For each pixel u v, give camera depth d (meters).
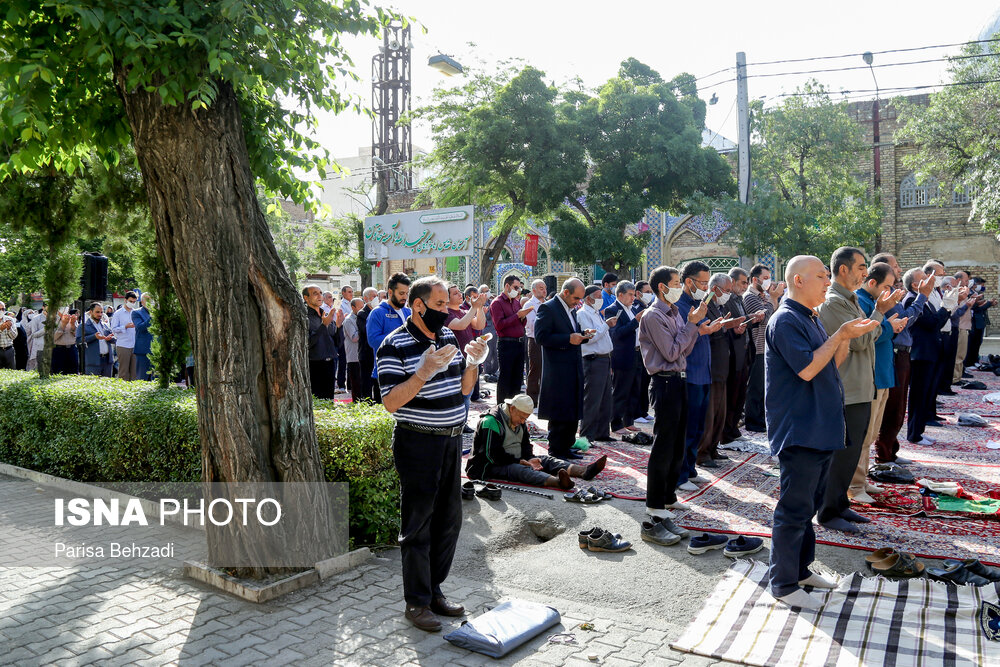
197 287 4.36
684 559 4.73
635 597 4.21
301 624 3.90
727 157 25.56
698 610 4.01
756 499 5.95
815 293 3.96
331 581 4.49
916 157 23.14
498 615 3.84
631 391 9.20
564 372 7.27
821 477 4.08
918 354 7.81
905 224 25.78
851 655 3.36
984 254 24.95
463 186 24.45
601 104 22.22
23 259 23.55
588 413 8.20
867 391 5.05
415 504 3.81
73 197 8.37
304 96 5.43
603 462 6.42
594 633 3.77
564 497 6.04
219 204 4.34
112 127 5.13
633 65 23.03
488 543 5.16
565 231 22.61
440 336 3.91
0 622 3.94
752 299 8.48
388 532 5.12
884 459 6.93
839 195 21.77
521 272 30.67
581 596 4.27
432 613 3.93
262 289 4.45
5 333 13.47
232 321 4.36
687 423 5.84
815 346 3.91
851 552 4.66
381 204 25.56
